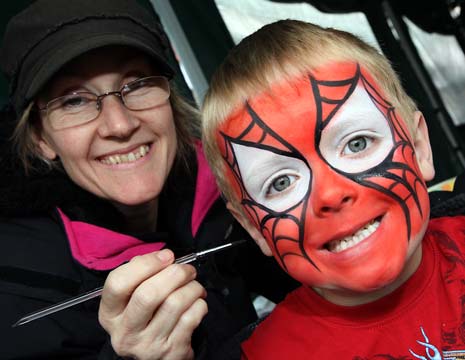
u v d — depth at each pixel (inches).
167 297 33.0
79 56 38.9
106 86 40.1
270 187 32.6
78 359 39.0
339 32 36.6
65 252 40.6
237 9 95.0
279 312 36.8
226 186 36.6
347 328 33.5
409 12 123.0
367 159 31.1
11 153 42.4
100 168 41.6
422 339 32.0
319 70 32.5
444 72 123.6
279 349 34.8
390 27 120.4
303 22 38.6
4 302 37.9
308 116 31.3
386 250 30.7
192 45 85.9
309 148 31.2
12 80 40.9
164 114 42.9
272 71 33.3
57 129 40.3
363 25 113.6
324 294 35.1
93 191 42.3
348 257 31.0
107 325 34.2
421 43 122.6
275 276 52.5
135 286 32.9
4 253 39.6
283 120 31.7
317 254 31.9
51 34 38.7
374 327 33.1
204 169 48.1
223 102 34.6
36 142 42.8
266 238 33.8
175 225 46.4
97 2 39.8
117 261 40.4
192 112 50.3
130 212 44.4
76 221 41.8
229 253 47.9
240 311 47.6
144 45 39.7
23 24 39.4
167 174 44.5
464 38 130.9
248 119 32.7
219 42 89.5
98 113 40.3
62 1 39.4
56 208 41.9
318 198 30.7
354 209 30.6
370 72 33.5
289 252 32.7
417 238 31.5
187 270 33.8
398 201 31.0
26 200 41.1
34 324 37.9
